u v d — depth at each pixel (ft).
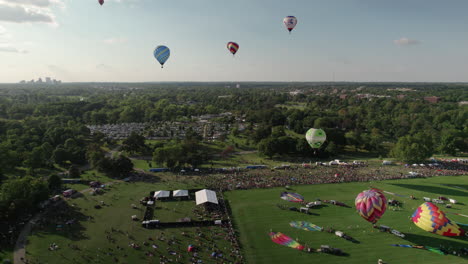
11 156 469.98
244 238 285.02
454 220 322.75
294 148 590.14
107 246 268.00
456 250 266.36
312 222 315.17
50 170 485.97
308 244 274.77
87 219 316.60
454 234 284.00
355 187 415.03
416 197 383.04
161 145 604.08
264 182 427.33
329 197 379.55
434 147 623.36
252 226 307.37
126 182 428.56
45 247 265.34
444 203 366.22
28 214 324.19
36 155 481.46
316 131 455.22
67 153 509.76
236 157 583.99
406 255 258.98
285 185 418.72
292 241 279.08
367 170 490.49
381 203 293.02
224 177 449.89
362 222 316.19
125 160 465.47
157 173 472.03
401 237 286.87
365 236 288.92
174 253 257.96
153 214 328.70
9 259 247.70
